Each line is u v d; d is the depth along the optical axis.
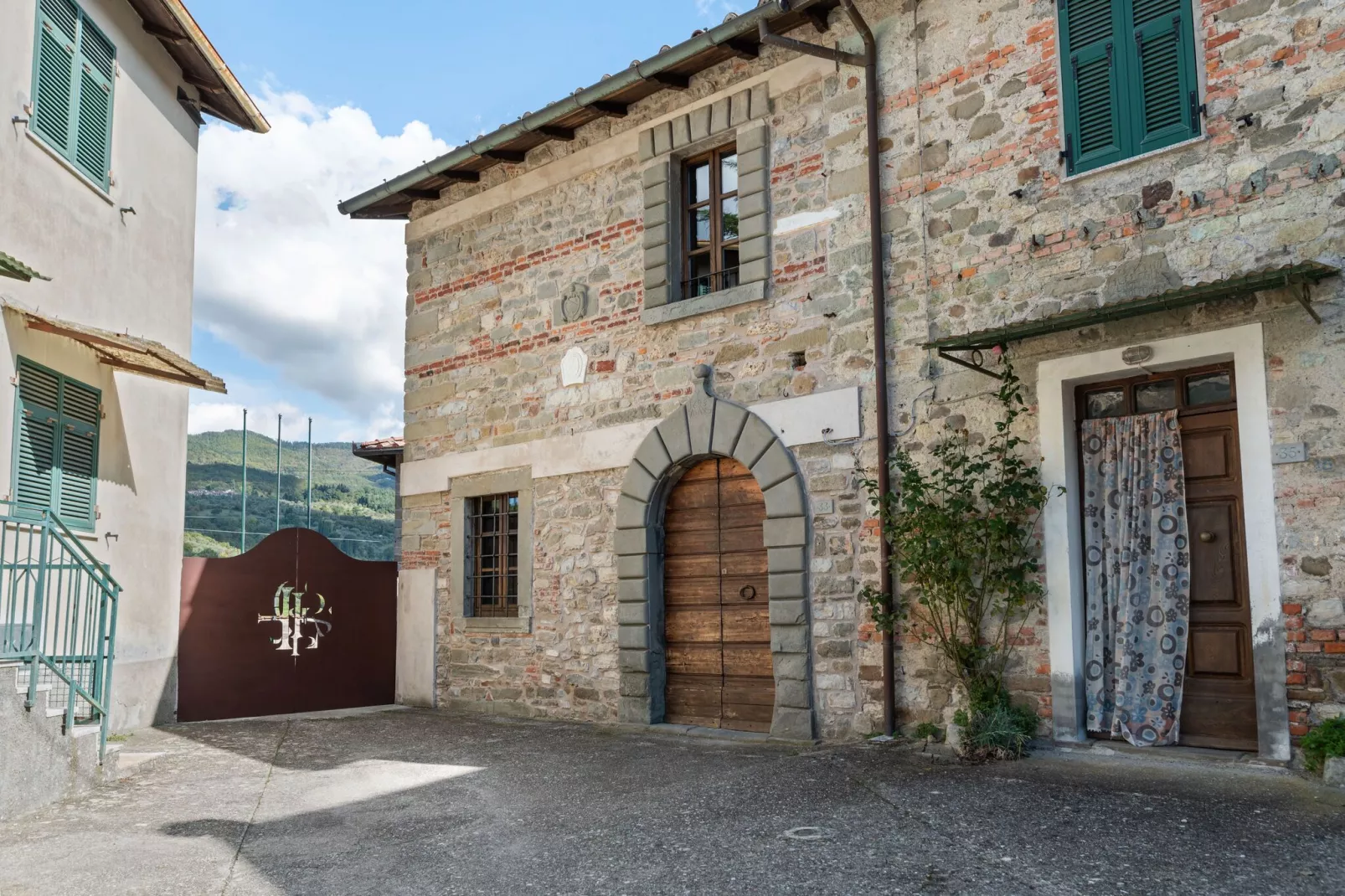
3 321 7.11
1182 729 5.98
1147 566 6.15
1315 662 5.35
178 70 10.05
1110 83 6.35
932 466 6.93
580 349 9.24
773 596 7.62
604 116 9.18
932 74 7.20
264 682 10.45
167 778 6.67
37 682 5.96
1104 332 6.22
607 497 8.89
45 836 5.15
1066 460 6.35
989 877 4.01
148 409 9.46
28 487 7.48
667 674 8.53
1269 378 5.60
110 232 8.66
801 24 7.83
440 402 10.56
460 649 10.13
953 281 6.96
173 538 9.88
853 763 6.21
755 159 8.08
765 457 7.76
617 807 5.46
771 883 4.06
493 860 4.57
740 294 8.03
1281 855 4.10
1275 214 5.64
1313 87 5.58
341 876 4.42
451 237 10.64
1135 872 3.99
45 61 7.61
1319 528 5.38
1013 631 6.51
